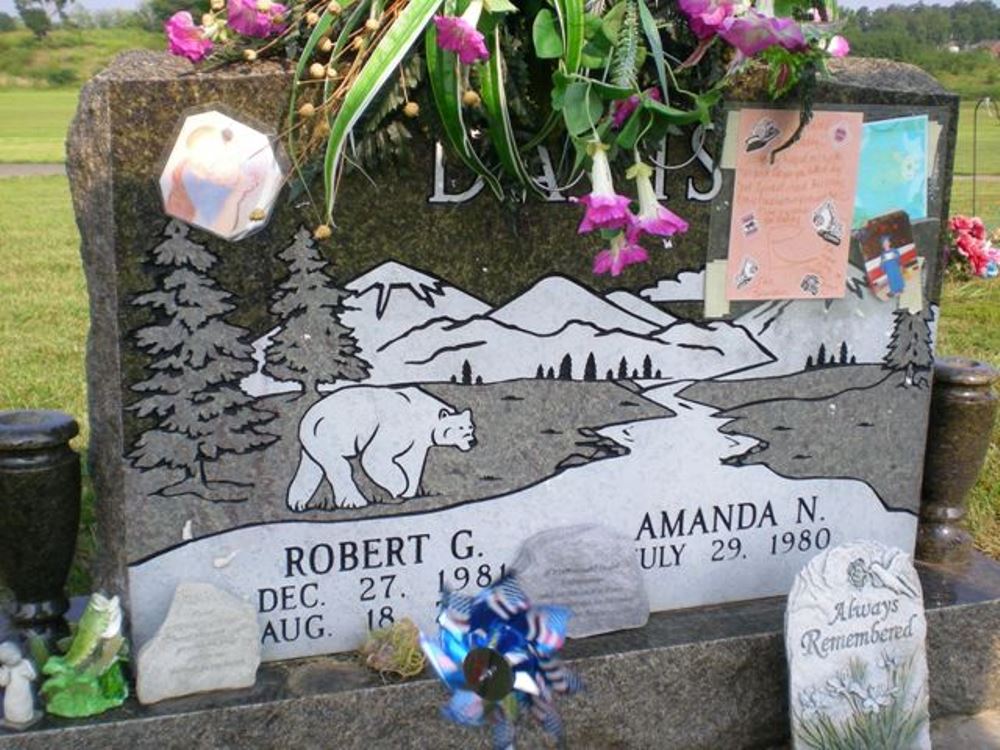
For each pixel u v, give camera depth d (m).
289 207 2.82
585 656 3.14
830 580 3.20
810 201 3.34
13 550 2.94
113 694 2.84
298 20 2.82
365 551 3.08
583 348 3.18
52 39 61.12
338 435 2.99
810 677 3.19
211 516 2.92
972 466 3.77
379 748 3.00
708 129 3.14
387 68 2.68
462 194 2.96
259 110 2.75
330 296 2.90
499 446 3.15
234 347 2.85
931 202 3.53
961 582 3.69
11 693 2.76
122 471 2.84
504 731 2.89
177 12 2.96
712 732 3.33
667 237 3.15
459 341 3.05
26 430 2.88
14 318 8.11
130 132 2.66
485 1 2.68
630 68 2.79
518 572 3.15
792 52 2.89
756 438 3.45
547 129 2.90
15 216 13.79
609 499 3.31
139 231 2.72
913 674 3.31
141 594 2.91
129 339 2.77
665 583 3.44
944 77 26.20
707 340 3.32
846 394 3.54
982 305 9.38
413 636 3.03
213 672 2.89
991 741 3.52
